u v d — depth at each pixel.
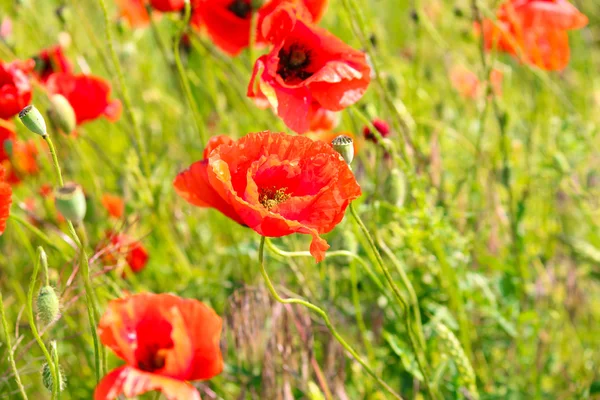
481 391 0.96
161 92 1.30
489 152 1.07
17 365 0.96
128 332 0.75
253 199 0.77
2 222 0.79
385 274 0.84
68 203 0.76
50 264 1.01
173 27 1.10
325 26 1.33
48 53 1.02
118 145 1.19
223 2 0.97
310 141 0.79
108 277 0.94
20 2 1.13
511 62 1.42
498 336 1.01
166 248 1.03
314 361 0.90
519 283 0.99
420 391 0.96
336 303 0.99
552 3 1.01
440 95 1.30
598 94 1.29
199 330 0.75
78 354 0.97
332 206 0.78
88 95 0.97
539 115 1.19
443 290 0.95
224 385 0.95
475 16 0.98
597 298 1.09
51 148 0.78
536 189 1.10
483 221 1.04
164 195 1.04
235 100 1.14
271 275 1.01
